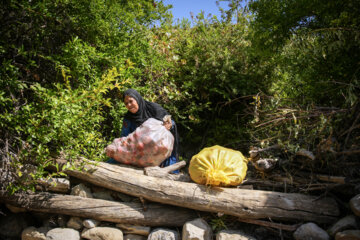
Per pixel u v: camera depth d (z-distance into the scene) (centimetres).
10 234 273
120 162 312
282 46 344
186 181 283
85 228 269
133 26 370
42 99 274
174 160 345
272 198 252
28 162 261
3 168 259
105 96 376
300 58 344
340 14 279
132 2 383
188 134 443
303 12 296
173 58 442
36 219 290
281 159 295
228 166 263
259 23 338
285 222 257
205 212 270
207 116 455
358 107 246
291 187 277
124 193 282
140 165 302
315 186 264
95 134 310
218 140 434
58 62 295
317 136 272
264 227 257
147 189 264
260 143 329
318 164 271
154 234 257
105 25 340
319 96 333
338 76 307
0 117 253
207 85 432
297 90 368
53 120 256
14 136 274
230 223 263
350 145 257
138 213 266
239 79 432
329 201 250
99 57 328
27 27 297
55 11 306
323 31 301
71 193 283
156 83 411
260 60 425
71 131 272
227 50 438
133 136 300
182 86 422
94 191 290
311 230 231
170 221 266
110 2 354
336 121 262
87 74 338
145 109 338
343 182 243
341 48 288
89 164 279
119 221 265
